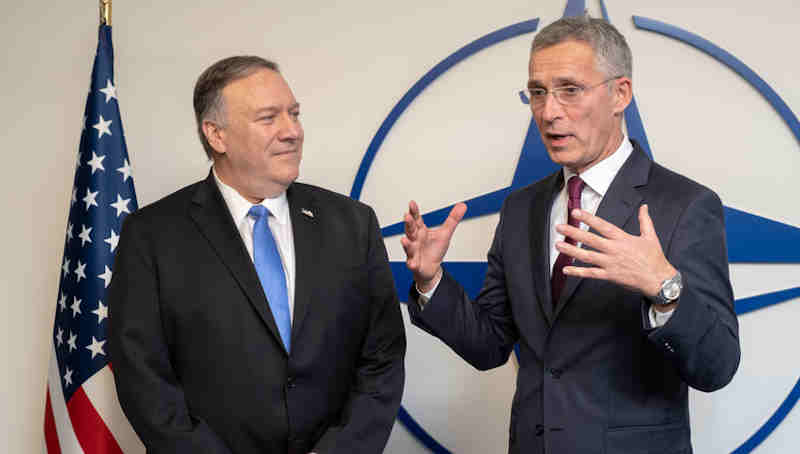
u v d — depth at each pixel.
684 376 1.43
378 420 1.69
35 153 2.41
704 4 2.39
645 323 1.37
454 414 2.40
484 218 2.40
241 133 1.65
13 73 2.42
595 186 1.60
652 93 2.38
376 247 1.81
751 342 2.34
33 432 2.38
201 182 1.82
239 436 1.61
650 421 1.50
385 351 1.77
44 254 2.40
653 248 1.32
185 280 1.65
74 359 2.08
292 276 1.72
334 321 1.69
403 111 2.41
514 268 1.70
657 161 2.37
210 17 2.43
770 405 2.33
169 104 2.41
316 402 1.66
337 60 2.43
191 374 1.63
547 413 1.55
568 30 1.56
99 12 2.41
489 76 2.41
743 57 2.38
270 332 1.63
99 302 2.08
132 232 1.71
